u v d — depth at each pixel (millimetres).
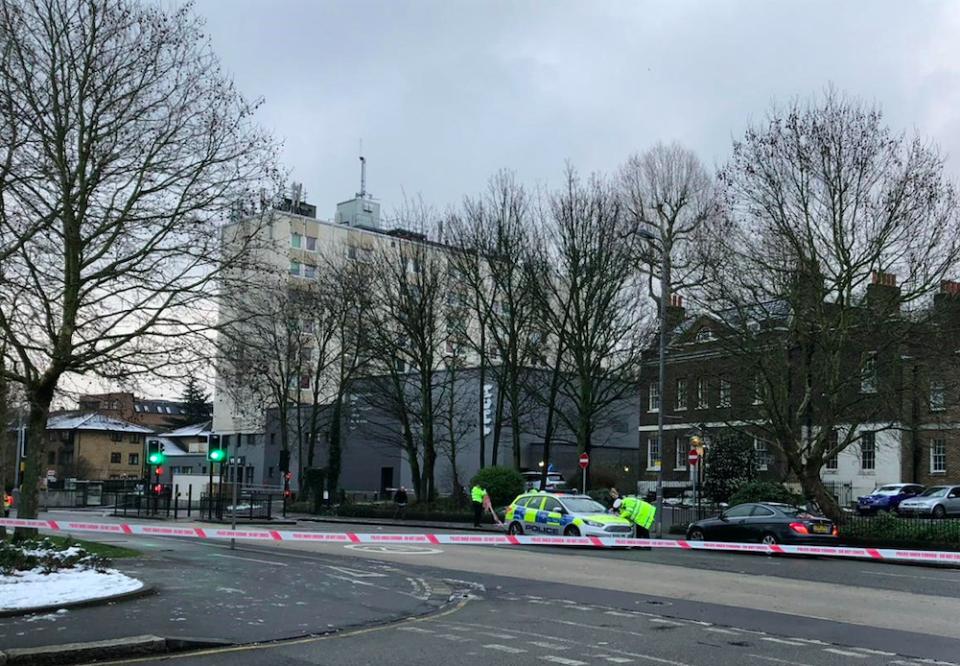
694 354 38125
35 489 18766
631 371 38938
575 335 38312
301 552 23781
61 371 18297
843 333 28422
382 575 17984
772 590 16281
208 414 100562
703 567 20422
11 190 16672
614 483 51938
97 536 28203
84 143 18172
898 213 27438
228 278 19719
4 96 16859
